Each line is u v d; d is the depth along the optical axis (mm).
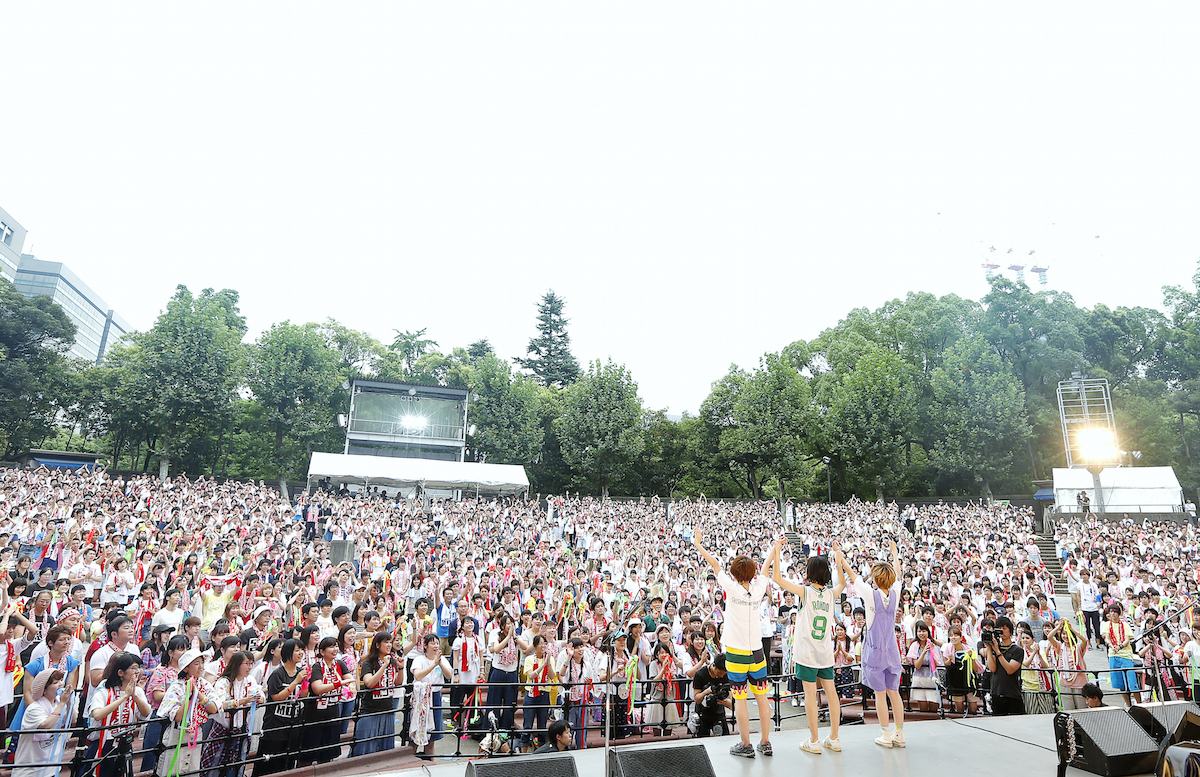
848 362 54656
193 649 7398
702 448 53406
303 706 7414
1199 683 10664
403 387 47125
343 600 13391
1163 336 53938
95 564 13367
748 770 5273
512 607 12492
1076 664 11297
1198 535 28109
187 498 28719
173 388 42688
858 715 10359
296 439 47531
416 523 27844
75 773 6371
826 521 34656
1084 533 29750
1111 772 5074
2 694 7164
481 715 9516
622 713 9266
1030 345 49969
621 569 21297
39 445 46062
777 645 13812
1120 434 48406
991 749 5988
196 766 7387
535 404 54719
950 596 16766
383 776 5547
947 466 45500
